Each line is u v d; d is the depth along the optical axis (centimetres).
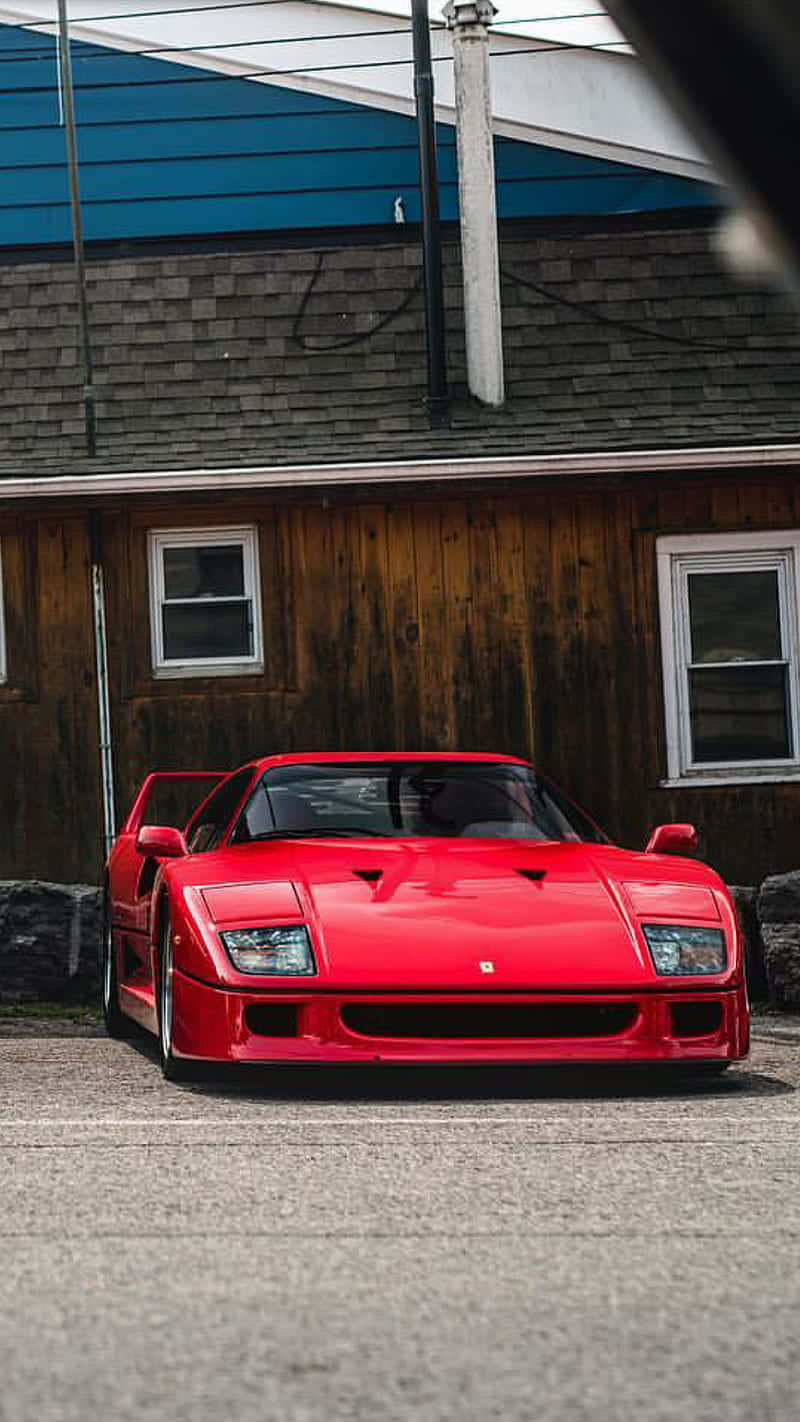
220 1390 264
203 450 1298
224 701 1305
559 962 655
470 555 1302
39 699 1305
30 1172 483
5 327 1409
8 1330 305
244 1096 659
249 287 1419
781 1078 708
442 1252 372
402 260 1427
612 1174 472
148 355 1388
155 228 1762
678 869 734
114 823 1299
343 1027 646
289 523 1305
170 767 1303
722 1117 587
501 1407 254
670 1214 413
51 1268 358
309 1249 376
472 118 1368
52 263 1441
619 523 1305
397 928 663
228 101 1766
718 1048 669
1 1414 251
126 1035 912
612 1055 653
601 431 1297
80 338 1398
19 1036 927
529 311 1394
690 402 1328
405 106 1759
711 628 1309
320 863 714
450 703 1298
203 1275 351
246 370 1373
